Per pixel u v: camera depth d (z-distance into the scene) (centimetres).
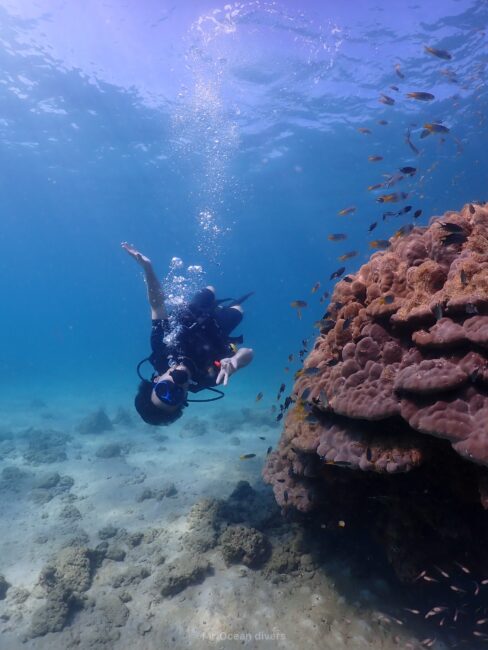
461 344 304
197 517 677
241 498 734
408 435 331
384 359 358
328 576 499
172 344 507
